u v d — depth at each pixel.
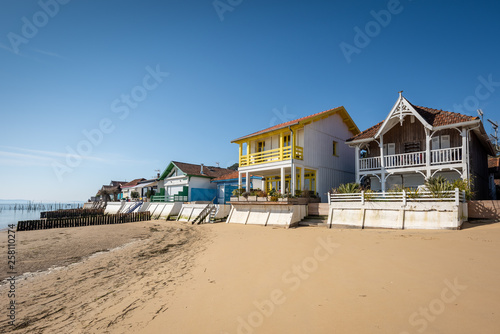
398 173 19.53
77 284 7.94
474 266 5.95
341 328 3.88
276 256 8.65
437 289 4.87
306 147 21.88
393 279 5.58
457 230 11.16
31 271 10.01
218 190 35.59
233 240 12.90
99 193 61.94
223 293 5.81
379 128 19.17
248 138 24.00
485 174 22.16
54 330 4.89
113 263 10.52
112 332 4.54
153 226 24.94
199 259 9.57
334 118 25.23
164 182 40.34
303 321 4.21
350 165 26.55
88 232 21.72
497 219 12.27
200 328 4.34
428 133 17.17
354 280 5.75
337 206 15.70
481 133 17.38
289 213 17.27
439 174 18.03
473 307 4.10
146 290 6.62
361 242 9.71
